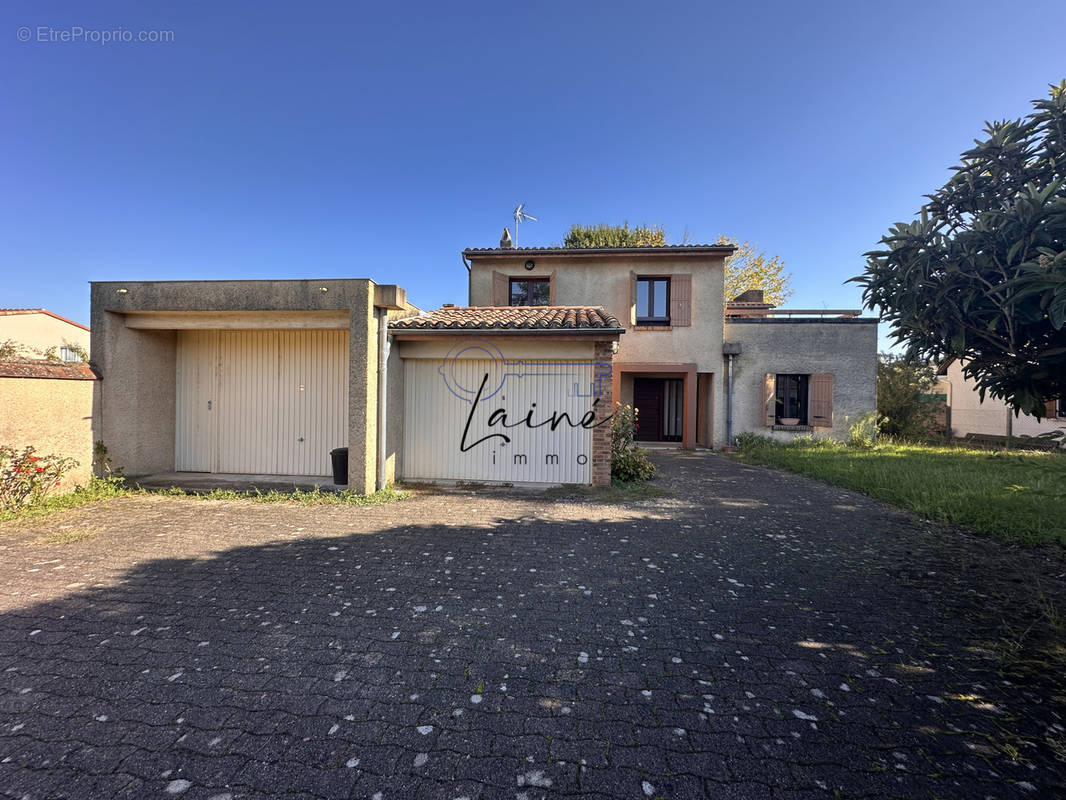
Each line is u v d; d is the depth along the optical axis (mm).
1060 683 2859
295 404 9367
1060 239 2906
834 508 7176
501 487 8594
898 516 6711
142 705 2604
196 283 7895
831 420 14414
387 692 2744
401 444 8859
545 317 9109
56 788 2051
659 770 2189
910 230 3467
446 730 2441
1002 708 2635
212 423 9477
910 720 2539
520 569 4637
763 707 2641
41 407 6988
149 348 8930
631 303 14750
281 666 2986
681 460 12523
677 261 14742
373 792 2053
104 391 8125
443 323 8352
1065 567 4742
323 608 3779
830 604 3932
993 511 6383
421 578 4398
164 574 4422
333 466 8500
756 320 14797
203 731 2410
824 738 2400
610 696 2727
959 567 4754
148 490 7895
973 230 3137
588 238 25844
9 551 5008
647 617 3688
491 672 2953
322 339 9320
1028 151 3279
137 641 3258
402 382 8875
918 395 17109
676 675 2936
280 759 2232
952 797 2045
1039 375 3367
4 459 6449
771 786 2102
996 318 3186
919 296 3379
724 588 4238
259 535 5641
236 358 9438
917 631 3490
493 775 2154
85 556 4875
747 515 6738
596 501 7559
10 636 3305
